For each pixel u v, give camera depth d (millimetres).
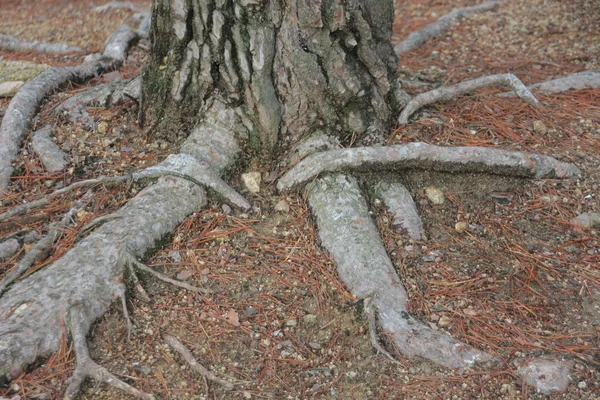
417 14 7426
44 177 3855
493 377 2965
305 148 3824
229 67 3645
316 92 3727
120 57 5492
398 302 3230
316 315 3199
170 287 3277
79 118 4277
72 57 5977
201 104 3852
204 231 3537
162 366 2922
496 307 3305
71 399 2705
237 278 3352
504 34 6332
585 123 4551
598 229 3768
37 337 2859
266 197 3773
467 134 4234
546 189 3990
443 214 3830
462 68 5613
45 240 3363
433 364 3010
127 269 3219
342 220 3529
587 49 5816
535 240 3707
